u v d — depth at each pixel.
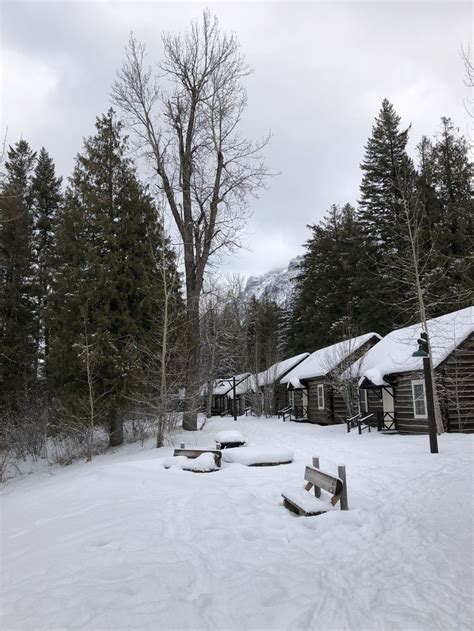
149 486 9.56
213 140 23.97
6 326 28.92
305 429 23.48
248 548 5.58
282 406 39.31
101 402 20.69
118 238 22.72
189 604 4.05
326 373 25.78
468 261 28.75
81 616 3.86
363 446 15.08
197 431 22.44
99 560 5.31
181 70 24.25
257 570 4.84
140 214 23.31
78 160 23.98
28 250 31.27
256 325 52.47
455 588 4.30
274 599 4.14
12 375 28.42
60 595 4.34
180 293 23.53
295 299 51.50
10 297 29.88
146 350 19.70
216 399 50.03
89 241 22.89
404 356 20.55
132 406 20.72
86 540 6.18
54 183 36.78
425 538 5.72
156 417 19.78
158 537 6.14
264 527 6.50
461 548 5.34
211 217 23.53
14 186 31.47
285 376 37.59
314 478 7.50
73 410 20.58
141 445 20.12
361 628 3.58
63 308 21.62
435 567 4.80
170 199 23.00
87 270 21.77
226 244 23.95
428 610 3.86
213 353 29.61
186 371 20.78
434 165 34.75
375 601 4.05
